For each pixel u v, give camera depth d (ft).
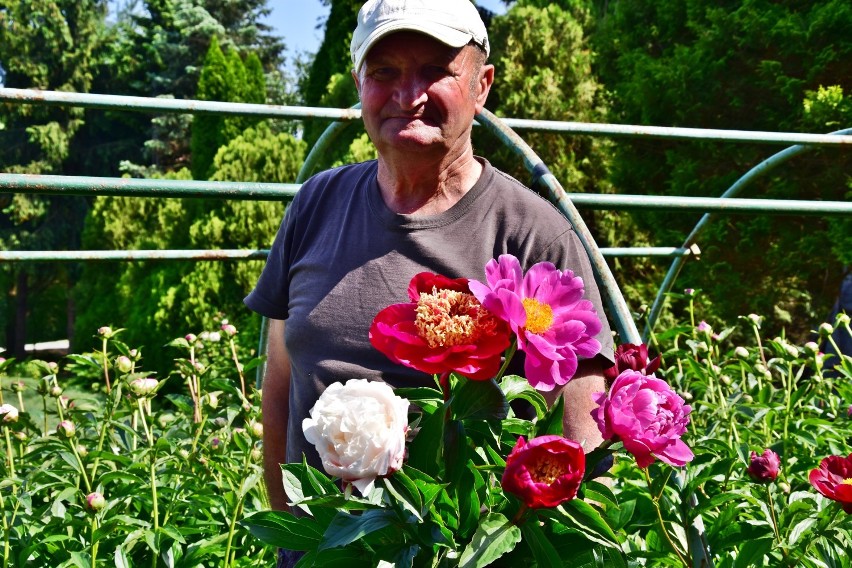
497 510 3.08
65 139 72.69
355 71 4.59
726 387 8.16
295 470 3.34
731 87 28.43
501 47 38.60
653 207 7.89
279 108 7.70
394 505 2.85
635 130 8.37
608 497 3.09
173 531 5.71
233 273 33.68
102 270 46.78
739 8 28.60
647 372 3.29
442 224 4.44
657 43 33.81
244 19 85.25
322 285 4.69
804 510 4.84
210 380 7.19
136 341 36.27
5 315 71.51
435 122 4.26
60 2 74.54
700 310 27.76
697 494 4.71
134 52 77.92
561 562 2.79
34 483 6.82
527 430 3.20
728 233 27.66
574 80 36.96
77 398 7.86
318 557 3.13
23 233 69.72
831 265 26.48
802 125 27.02
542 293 2.96
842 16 25.80
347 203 4.87
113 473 6.08
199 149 48.88
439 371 2.73
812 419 7.00
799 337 30.19
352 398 2.70
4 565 5.83
